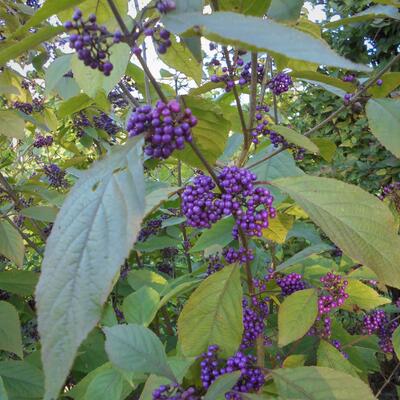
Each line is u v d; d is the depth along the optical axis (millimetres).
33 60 377
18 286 321
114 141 528
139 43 197
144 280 332
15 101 487
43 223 457
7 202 464
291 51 96
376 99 219
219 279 195
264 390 207
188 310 194
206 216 171
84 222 110
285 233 265
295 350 289
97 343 322
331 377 185
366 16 219
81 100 296
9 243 325
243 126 214
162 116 139
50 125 494
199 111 189
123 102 439
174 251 455
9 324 274
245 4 176
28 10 383
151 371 180
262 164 264
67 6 133
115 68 199
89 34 133
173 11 130
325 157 269
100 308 96
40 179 520
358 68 94
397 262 160
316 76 234
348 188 172
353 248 160
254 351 267
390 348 323
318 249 250
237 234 210
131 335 189
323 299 244
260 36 101
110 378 223
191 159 208
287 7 184
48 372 90
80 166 493
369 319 304
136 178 115
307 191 174
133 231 104
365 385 181
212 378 181
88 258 102
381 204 169
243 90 283
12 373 276
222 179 177
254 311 223
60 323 95
